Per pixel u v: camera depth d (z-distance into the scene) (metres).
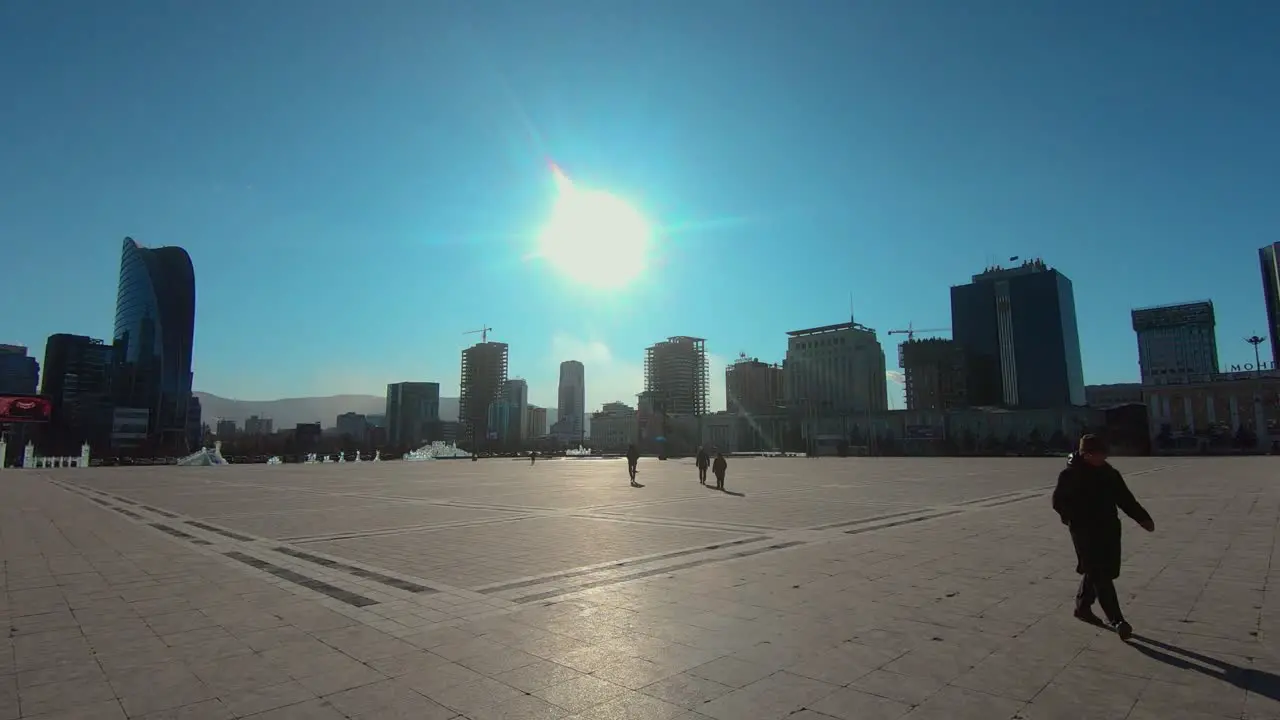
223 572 10.80
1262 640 6.52
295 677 5.80
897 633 6.90
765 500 23.64
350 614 8.01
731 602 8.34
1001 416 126.19
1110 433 111.38
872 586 9.17
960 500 22.81
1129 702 5.03
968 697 5.16
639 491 29.36
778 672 5.79
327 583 9.87
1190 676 5.56
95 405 177.62
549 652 6.44
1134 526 14.88
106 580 10.19
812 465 61.97
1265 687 5.30
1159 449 107.19
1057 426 119.44
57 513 20.86
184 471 62.19
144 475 52.66
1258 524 15.03
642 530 15.58
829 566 10.70
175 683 5.68
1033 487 28.86
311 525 17.36
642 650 6.46
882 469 50.28
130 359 180.88
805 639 6.73
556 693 5.37
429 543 13.88
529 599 8.70
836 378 190.38
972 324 199.75
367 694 5.39
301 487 34.97
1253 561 10.64
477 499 25.86
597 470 57.00
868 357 188.88
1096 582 6.75
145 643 6.84
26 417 83.94
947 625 7.19
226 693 5.43
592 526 16.56
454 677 5.77
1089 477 6.94
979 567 10.51
